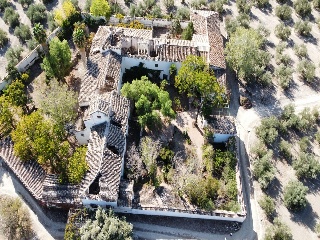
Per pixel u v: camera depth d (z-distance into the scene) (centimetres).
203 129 7506
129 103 7350
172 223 6394
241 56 8069
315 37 9931
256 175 7031
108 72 7656
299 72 8944
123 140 6756
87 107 7431
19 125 6531
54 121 6862
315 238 6388
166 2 10300
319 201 6862
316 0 10700
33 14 9606
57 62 7738
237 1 10531
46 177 6338
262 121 7719
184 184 6594
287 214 6638
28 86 8206
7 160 6406
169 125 7662
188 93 7712
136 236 6203
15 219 6100
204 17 9138
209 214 6294
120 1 10469
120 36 8262
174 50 8206
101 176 6112
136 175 6688
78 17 9369
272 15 10512
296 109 8231
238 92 8475
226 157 7056
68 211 6375
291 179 7100
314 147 7612
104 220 5834
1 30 9181
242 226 6438
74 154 6475
